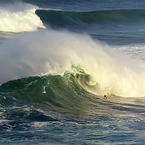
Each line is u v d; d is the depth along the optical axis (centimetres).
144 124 4772
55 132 4419
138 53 8694
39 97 5603
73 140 4216
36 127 4541
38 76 6009
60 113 5134
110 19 15275
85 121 4841
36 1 17900
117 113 5272
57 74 6150
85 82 6350
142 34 12625
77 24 14638
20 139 4200
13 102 5309
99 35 12356
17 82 5859
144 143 4178
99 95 6194
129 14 15725
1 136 4256
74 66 6375
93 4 17912
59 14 14688
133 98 6212
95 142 4181
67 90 6016
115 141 4216
